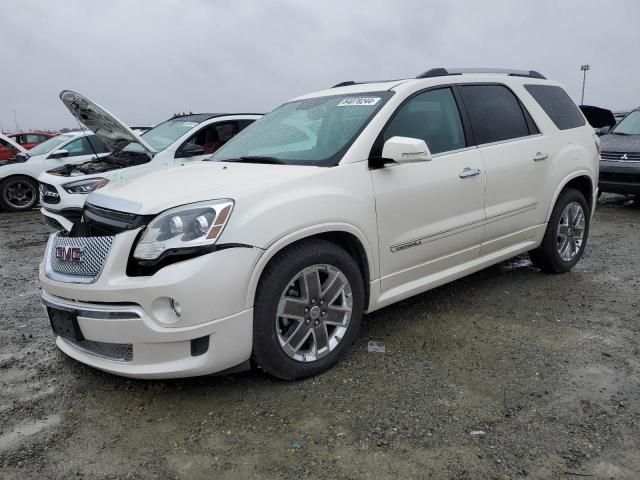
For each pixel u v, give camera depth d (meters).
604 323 4.01
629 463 2.46
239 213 2.91
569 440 2.63
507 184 4.36
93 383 3.33
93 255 2.97
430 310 4.35
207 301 2.80
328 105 4.05
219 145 7.64
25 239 8.16
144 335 2.82
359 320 3.49
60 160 11.20
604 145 8.81
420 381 3.23
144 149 7.12
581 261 5.69
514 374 3.29
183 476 2.47
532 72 5.16
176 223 2.84
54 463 2.59
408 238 3.70
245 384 3.25
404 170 3.66
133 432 2.82
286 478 2.44
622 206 9.15
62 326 3.13
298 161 3.57
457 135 4.12
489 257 4.42
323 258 3.21
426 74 4.14
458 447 2.61
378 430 2.76
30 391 3.27
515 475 2.41
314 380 3.27
